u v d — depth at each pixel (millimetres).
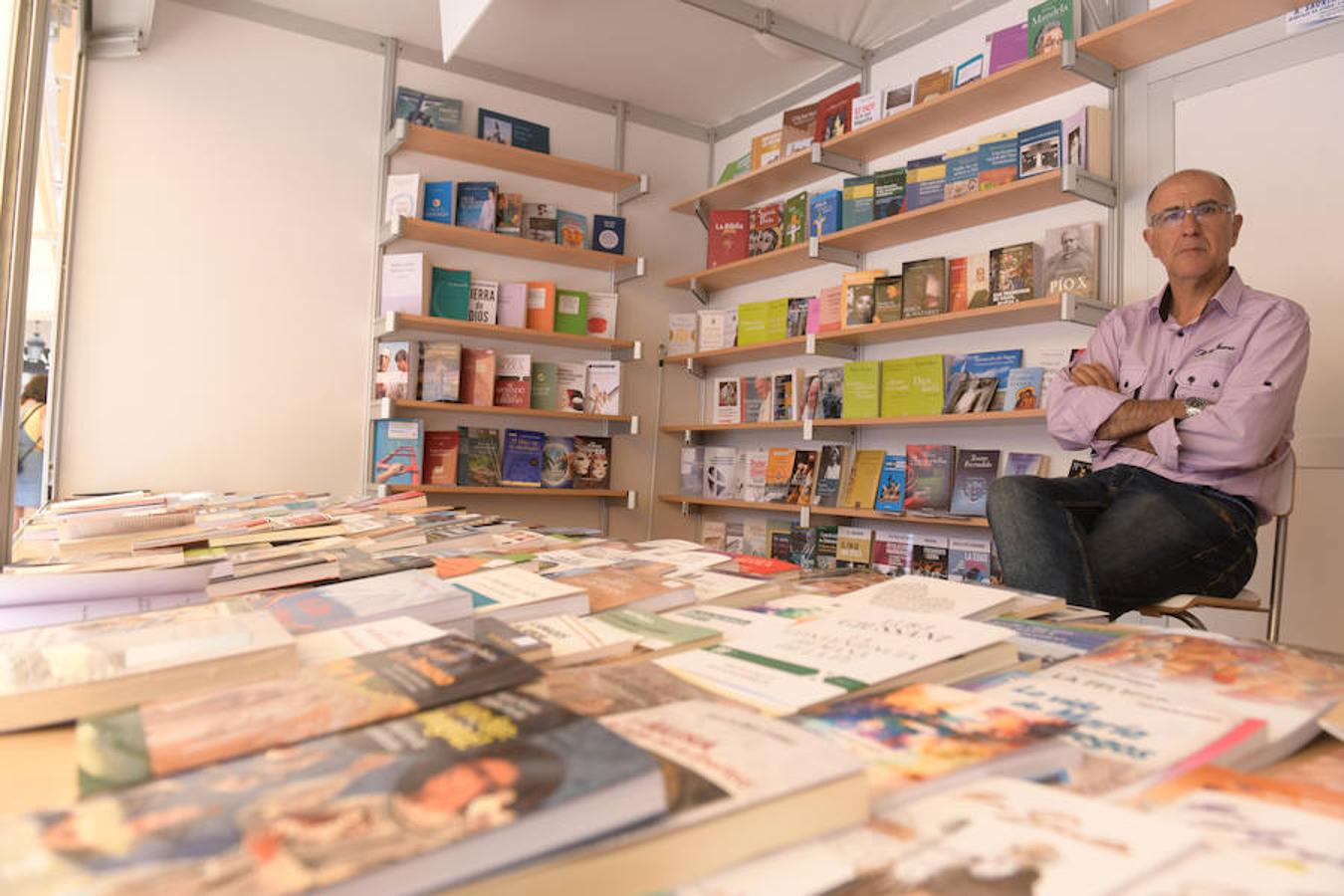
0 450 1104
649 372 4301
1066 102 2838
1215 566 1651
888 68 3516
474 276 3854
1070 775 420
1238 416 1620
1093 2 2600
